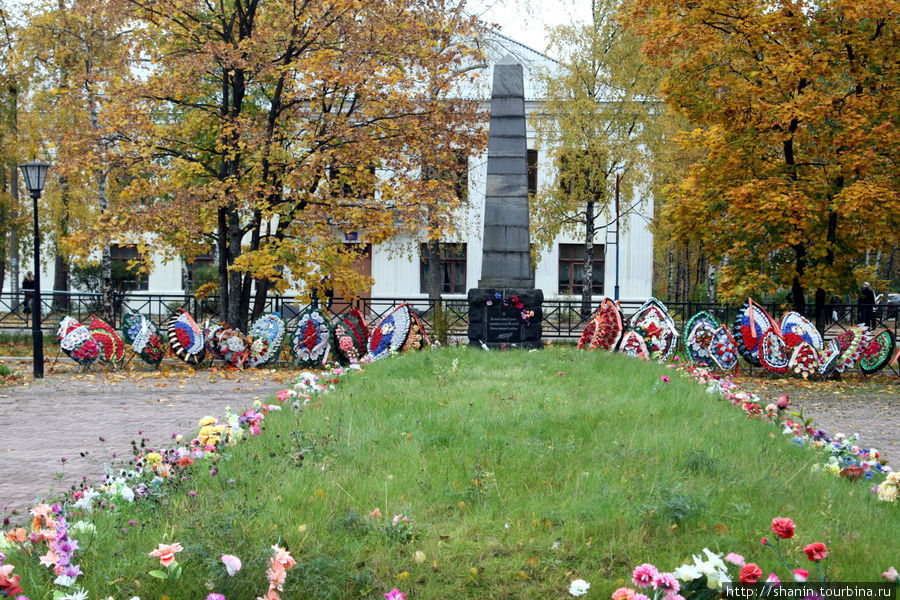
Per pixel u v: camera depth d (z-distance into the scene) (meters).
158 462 5.45
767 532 4.44
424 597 3.83
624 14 16.31
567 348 14.41
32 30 21.81
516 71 14.84
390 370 11.01
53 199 23.59
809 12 15.43
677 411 7.98
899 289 36.44
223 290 18.12
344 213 16.81
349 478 5.45
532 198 26.67
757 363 15.42
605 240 30.52
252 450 6.28
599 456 6.07
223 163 17.50
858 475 5.74
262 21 17.16
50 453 7.92
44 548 4.16
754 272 16.70
